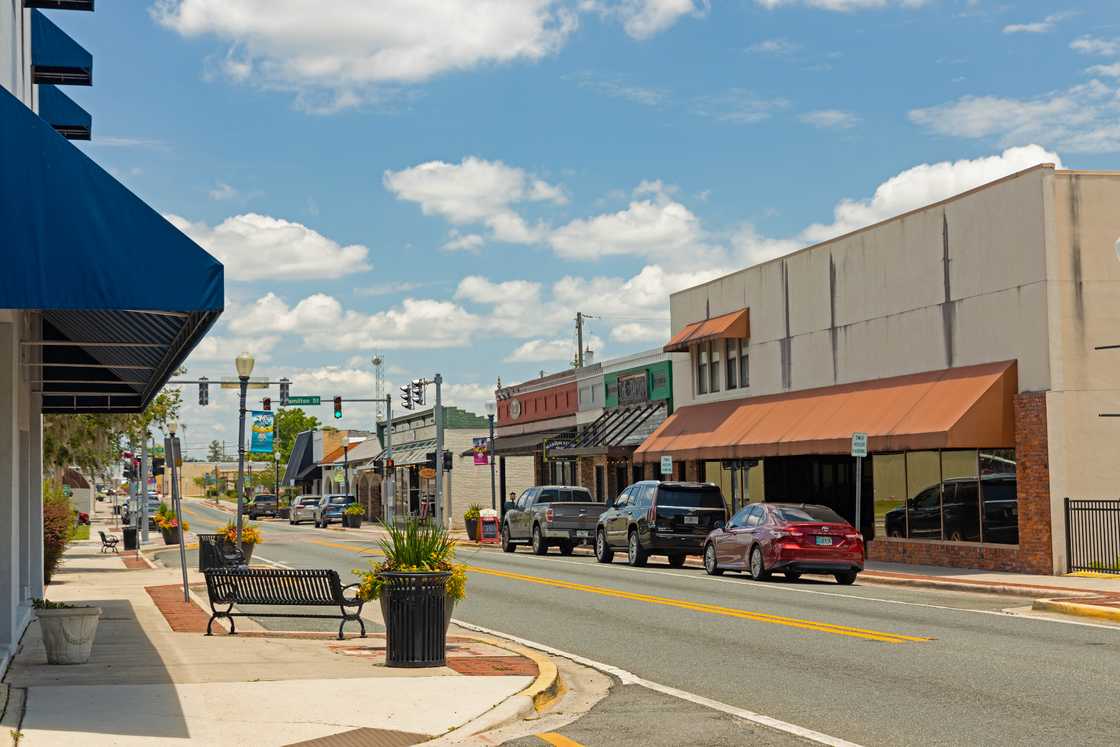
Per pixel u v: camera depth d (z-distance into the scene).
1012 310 27.08
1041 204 26.23
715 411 39.97
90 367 19.20
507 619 19.33
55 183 10.24
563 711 11.30
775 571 26.92
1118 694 11.58
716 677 13.16
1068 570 25.72
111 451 42.59
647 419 46.88
